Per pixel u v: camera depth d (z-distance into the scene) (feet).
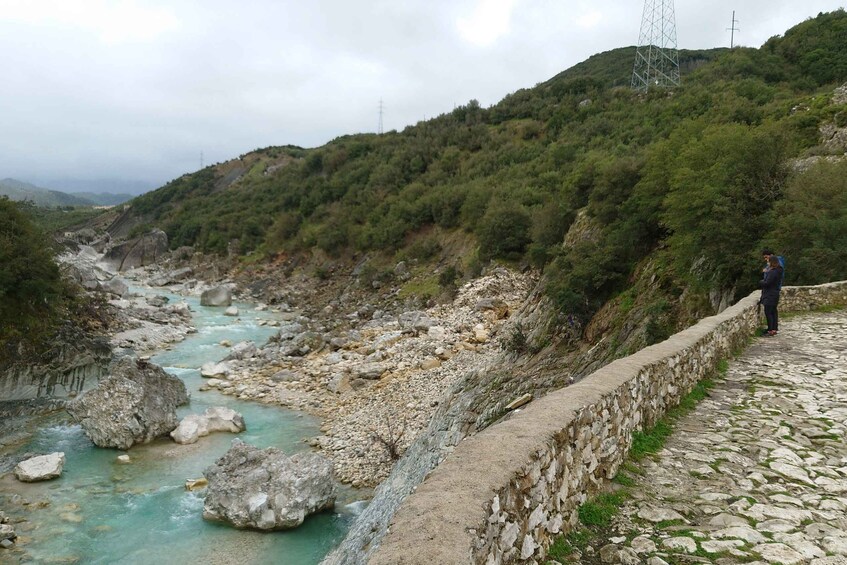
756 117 109.91
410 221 195.11
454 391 68.39
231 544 43.04
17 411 71.51
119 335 113.60
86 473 55.11
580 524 15.94
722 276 57.11
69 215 473.26
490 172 209.05
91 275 163.94
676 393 26.73
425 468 49.21
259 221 279.90
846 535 14.84
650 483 18.51
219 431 68.03
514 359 75.77
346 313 153.89
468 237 170.19
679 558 13.87
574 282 72.18
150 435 63.72
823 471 19.35
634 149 154.81
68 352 82.17
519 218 145.07
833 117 79.82
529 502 13.20
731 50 237.86
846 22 195.00
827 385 29.89
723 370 33.73
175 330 129.29
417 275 166.40
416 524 10.36
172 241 322.96
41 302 84.69
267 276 228.02
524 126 237.04
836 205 54.90
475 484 11.82
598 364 59.26
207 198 383.65
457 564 9.12
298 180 322.55
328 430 69.46
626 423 20.63
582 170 113.29
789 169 60.34
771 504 16.85
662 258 67.46
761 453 20.95
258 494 46.29
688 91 194.18
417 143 265.34
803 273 57.36
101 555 41.09
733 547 14.28
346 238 214.90
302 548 42.80
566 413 16.33
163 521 46.16
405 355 94.58
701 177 62.03
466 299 125.70
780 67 194.18
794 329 45.91
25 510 47.34
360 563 35.17
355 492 53.36
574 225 97.50
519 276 132.98
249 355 106.52
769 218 55.88
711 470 19.45
